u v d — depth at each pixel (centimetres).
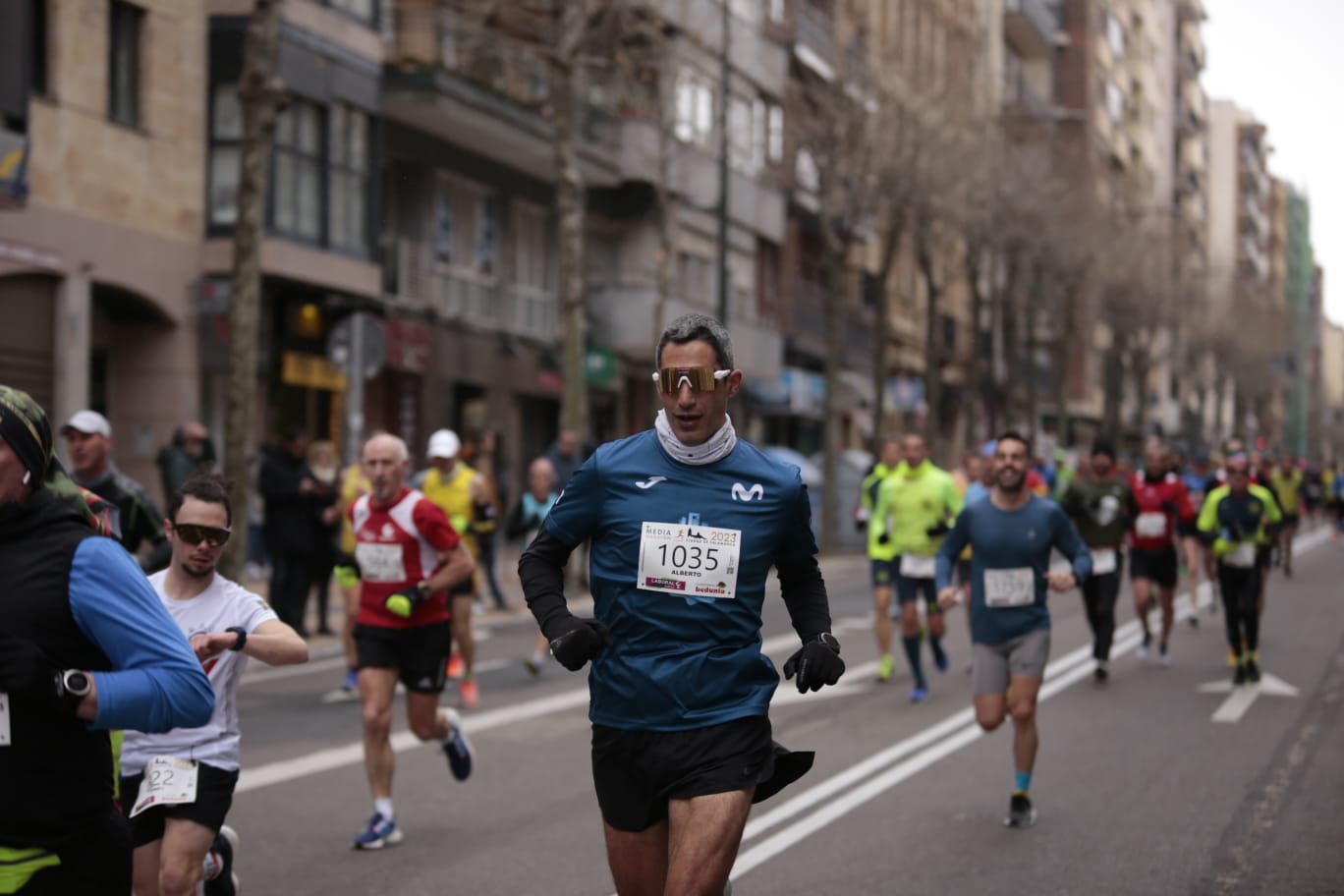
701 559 539
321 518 1991
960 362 7075
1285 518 3297
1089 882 837
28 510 411
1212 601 2481
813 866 876
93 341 2648
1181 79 12925
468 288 3666
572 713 1424
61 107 2416
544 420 4169
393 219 3409
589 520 552
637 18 3500
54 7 2408
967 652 1934
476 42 3494
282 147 2831
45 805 411
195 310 2725
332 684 1630
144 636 409
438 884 834
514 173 3859
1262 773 1150
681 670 533
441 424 3522
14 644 389
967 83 5094
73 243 2442
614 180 4078
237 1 2759
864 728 1359
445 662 973
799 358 5459
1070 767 1173
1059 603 2702
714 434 545
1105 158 9556
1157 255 8156
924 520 1555
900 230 4512
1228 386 12219
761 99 5016
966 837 946
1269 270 17188
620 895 548
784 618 2278
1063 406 6550
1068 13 9025
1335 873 855
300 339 2995
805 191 5319
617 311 4138
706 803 520
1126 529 1673
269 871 860
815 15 5375
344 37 2995
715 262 4659
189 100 2719
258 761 1185
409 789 1093
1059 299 6706
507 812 1017
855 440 6188
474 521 1496
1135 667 1802
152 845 636
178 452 1853
